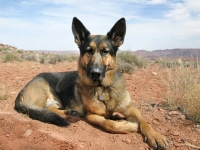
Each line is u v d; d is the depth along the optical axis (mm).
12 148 766
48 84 1202
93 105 968
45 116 957
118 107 972
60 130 889
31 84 1157
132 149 800
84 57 990
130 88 1569
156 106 1186
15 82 1691
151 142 816
